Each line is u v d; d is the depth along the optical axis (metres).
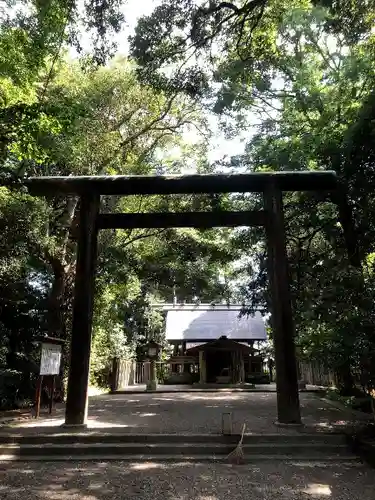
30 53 9.09
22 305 12.16
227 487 4.98
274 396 14.00
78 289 8.23
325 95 12.23
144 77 9.71
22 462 6.12
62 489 4.91
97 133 12.60
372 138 9.54
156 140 16.23
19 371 11.36
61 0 8.23
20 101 8.60
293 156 12.15
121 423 8.06
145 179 8.48
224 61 11.22
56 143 10.09
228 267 19.59
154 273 19.08
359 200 10.37
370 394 6.95
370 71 10.93
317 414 9.10
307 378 19.38
